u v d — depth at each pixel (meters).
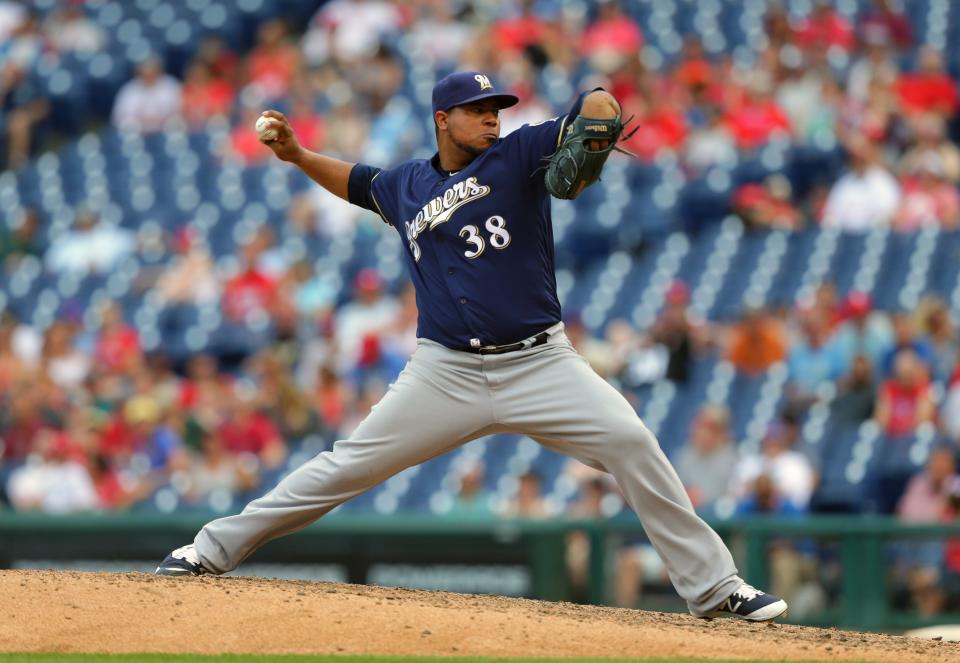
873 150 47.69
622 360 42.56
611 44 55.81
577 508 37.34
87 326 51.31
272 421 42.84
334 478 18.86
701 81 53.31
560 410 18.30
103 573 19.23
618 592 33.50
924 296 43.38
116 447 43.69
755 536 33.62
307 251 51.44
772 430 38.12
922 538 32.78
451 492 40.09
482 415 18.55
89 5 67.69
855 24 58.06
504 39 56.44
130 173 58.28
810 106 51.84
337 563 34.19
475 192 18.11
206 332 49.56
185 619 17.59
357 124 55.41
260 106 59.28
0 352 49.94
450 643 17.20
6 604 17.73
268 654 16.67
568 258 49.75
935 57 54.69
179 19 66.25
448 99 18.28
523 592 33.56
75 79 64.38
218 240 54.25
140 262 54.16
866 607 32.84
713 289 46.03
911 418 38.56
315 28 63.91
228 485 40.81
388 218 19.36
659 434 41.09
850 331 40.81
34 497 41.25
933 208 47.56
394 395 18.73
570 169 17.17
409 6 60.62
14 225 58.50
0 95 65.12
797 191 49.84
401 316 46.25
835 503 37.84
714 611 18.53
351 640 17.23
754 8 57.88
